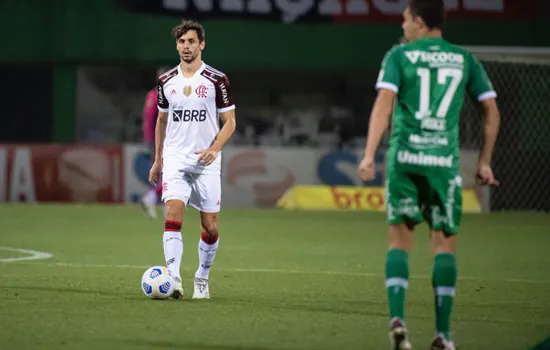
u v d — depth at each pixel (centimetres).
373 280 3172
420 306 2584
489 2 7438
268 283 3069
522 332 2195
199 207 2683
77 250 4053
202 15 7494
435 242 1925
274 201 6900
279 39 7550
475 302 2711
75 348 1912
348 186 6956
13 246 4197
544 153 6925
